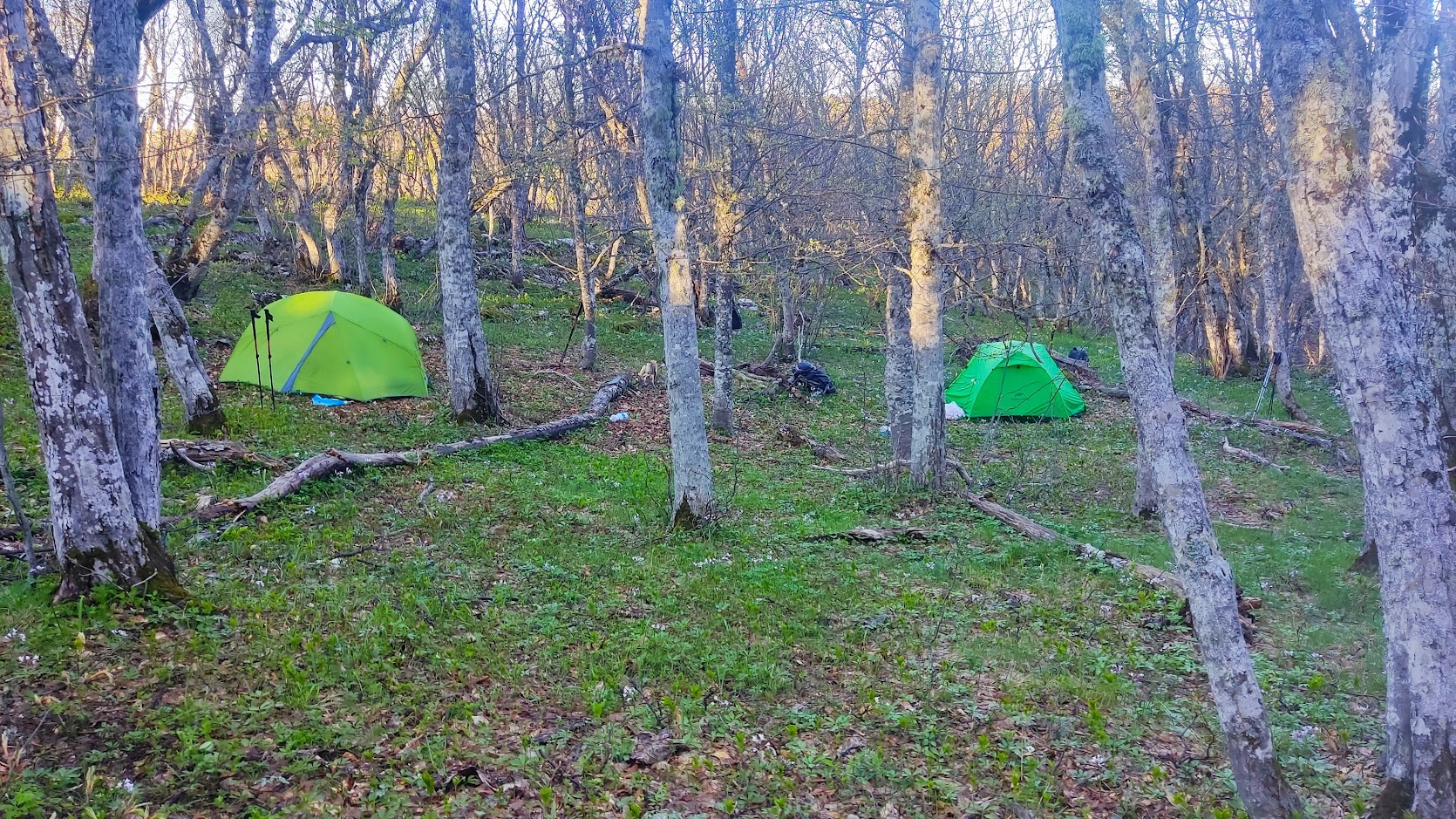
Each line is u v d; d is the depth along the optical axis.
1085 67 4.66
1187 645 7.18
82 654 5.68
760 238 18.91
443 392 16.08
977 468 14.11
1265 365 25.97
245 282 22.00
